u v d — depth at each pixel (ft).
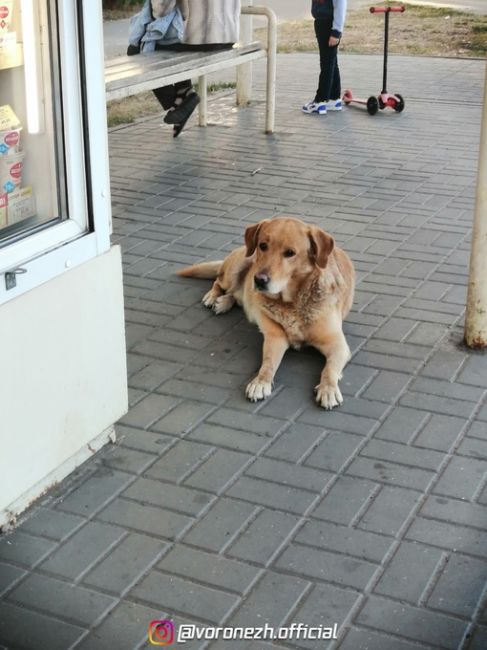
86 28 10.57
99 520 11.10
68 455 11.73
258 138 29.32
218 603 9.73
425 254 19.66
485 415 13.47
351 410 13.60
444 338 15.87
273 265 14.44
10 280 10.14
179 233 20.99
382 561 10.36
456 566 10.28
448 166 26.30
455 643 9.15
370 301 17.29
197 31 27.17
